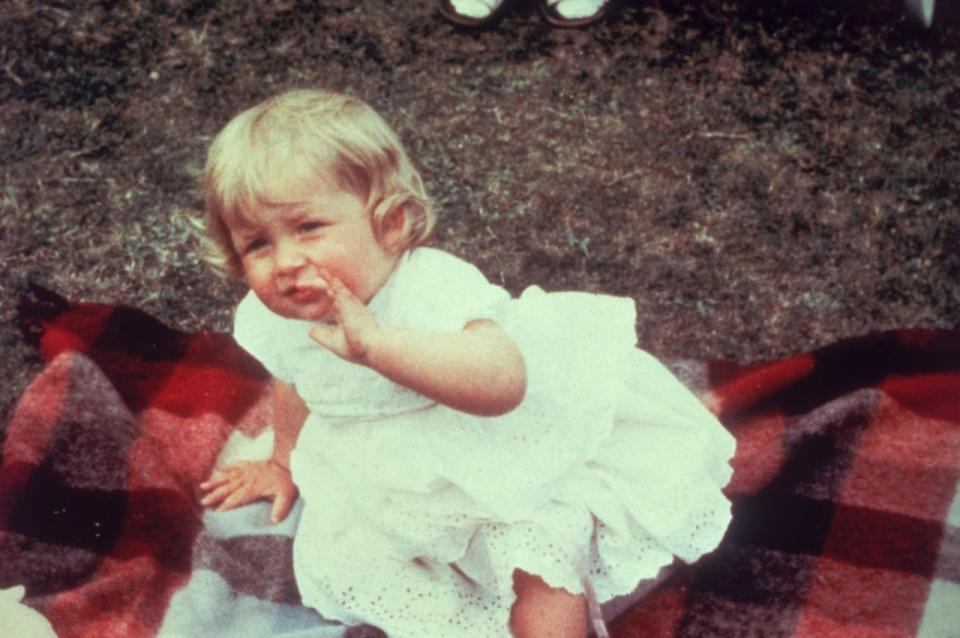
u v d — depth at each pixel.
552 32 3.25
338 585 2.07
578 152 2.98
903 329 2.46
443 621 2.04
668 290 2.70
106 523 2.20
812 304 2.66
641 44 3.22
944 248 2.76
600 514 2.01
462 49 3.21
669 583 2.15
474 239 2.80
